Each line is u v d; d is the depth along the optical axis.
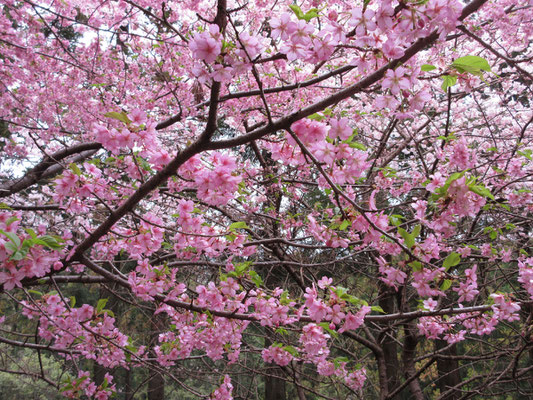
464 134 5.44
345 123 1.58
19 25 4.56
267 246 5.28
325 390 7.07
